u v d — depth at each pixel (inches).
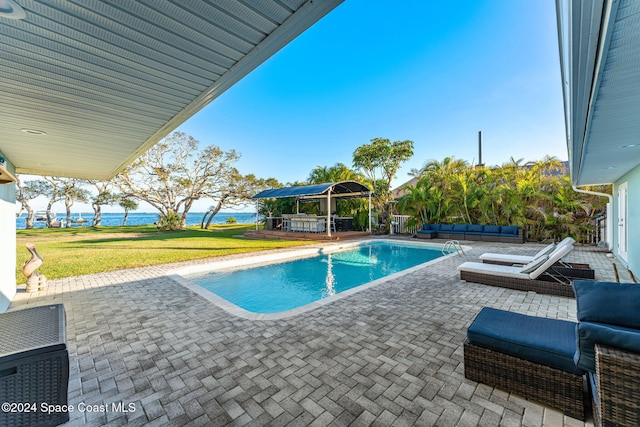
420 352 120.7
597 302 89.0
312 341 132.0
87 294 209.2
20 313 88.4
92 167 239.6
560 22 68.4
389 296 198.5
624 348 65.4
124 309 177.0
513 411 84.6
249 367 111.1
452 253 388.5
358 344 128.5
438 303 183.0
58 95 109.0
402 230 668.7
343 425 81.0
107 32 74.9
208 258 363.6
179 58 87.5
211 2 65.7
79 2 64.1
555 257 195.5
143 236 689.6
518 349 89.5
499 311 111.3
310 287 283.0
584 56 69.6
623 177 295.0
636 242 236.7
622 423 62.2
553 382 83.7
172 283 239.9
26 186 1039.0
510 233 486.3
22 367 65.9
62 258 365.1
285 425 81.4
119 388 99.4
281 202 852.6
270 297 251.9
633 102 108.0
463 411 85.1
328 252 456.4
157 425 82.2
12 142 165.0
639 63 78.4
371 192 654.5
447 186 571.5
